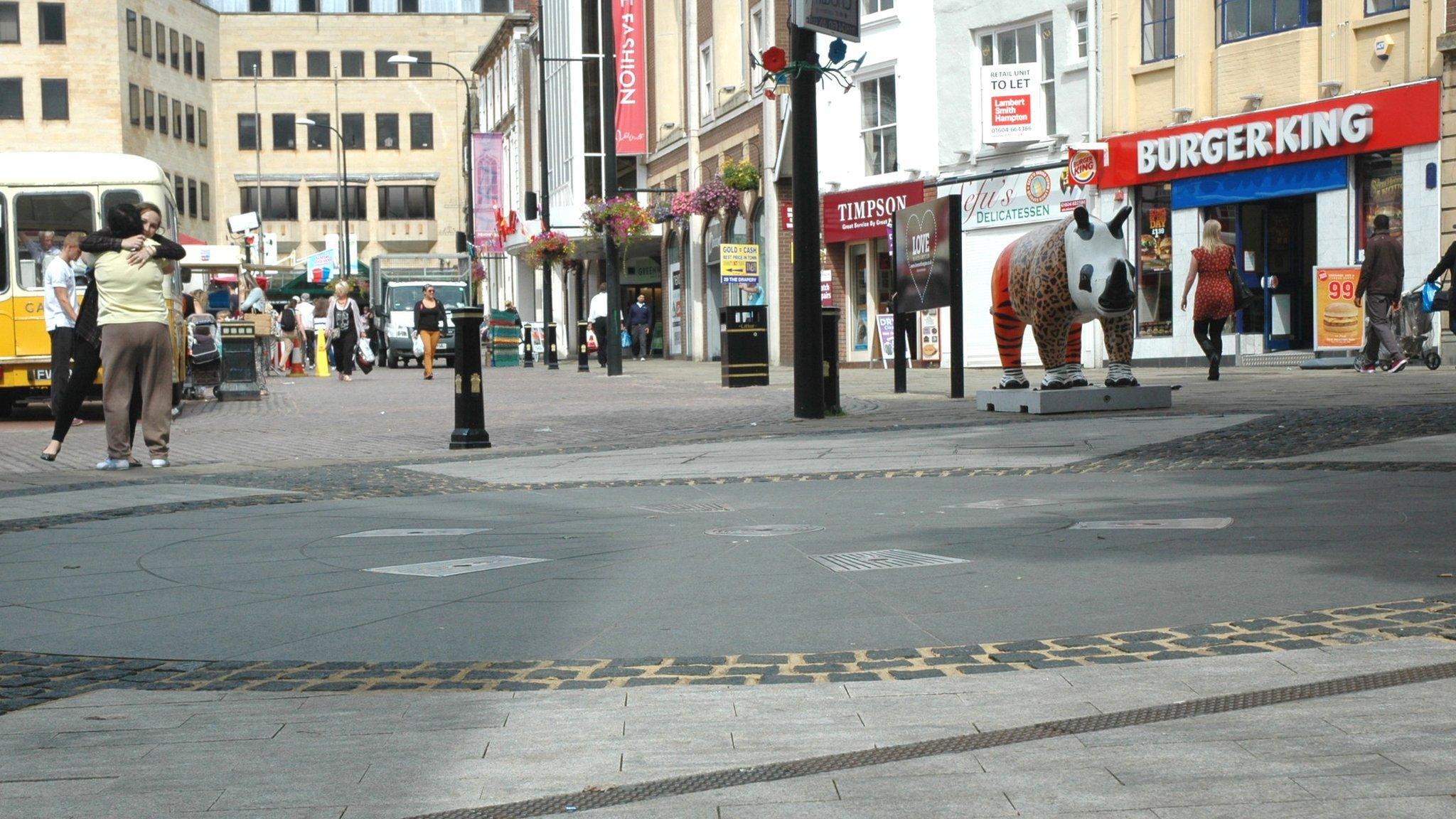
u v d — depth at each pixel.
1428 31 23.06
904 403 18.41
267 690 4.84
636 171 50.94
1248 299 20.19
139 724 4.46
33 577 7.28
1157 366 27.64
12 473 12.87
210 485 11.59
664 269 47.72
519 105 72.81
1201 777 3.55
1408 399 14.56
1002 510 8.46
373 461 13.51
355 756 4.04
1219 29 26.48
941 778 3.64
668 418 17.83
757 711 4.36
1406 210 23.39
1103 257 14.61
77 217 21.92
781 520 8.50
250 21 99.62
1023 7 30.39
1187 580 6.06
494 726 4.30
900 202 32.97
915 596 6.02
